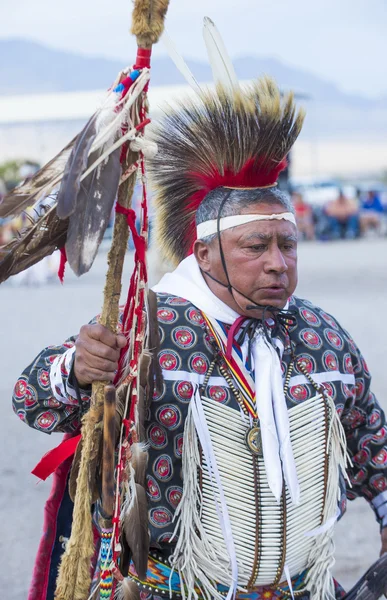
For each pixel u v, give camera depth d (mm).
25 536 4340
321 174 68312
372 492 2439
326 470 2113
